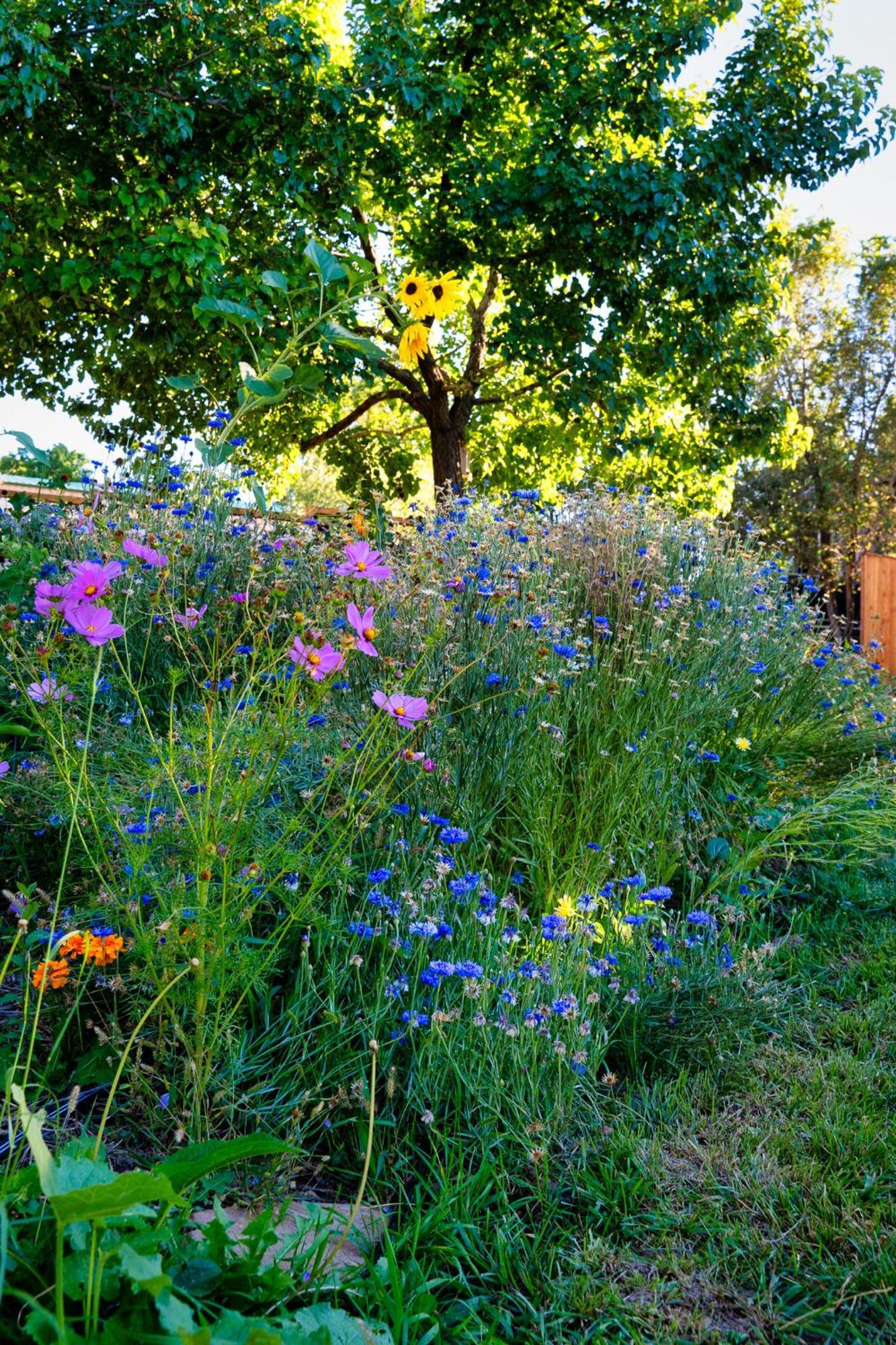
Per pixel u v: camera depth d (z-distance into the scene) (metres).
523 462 14.46
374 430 14.58
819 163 10.77
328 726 2.77
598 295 10.45
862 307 27.47
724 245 10.62
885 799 3.95
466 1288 1.60
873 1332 1.56
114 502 3.96
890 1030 2.59
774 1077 2.36
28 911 1.61
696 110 11.79
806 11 11.18
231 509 4.27
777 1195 1.88
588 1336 1.52
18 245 8.23
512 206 10.07
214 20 8.64
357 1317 1.42
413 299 2.66
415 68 9.23
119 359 10.67
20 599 3.07
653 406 12.97
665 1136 2.08
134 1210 1.15
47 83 7.53
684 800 3.52
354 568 2.04
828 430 27.19
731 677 3.99
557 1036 2.18
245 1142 1.24
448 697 2.99
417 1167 1.89
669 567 4.25
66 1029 1.92
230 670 3.15
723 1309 1.61
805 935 3.30
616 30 10.80
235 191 9.56
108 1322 1.02
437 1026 1.97
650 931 2.85
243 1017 2.01
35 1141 1.03
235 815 1.94
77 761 2.09
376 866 2.40
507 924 2.63
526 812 2.95
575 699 3.34
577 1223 1.79
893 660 10.70
